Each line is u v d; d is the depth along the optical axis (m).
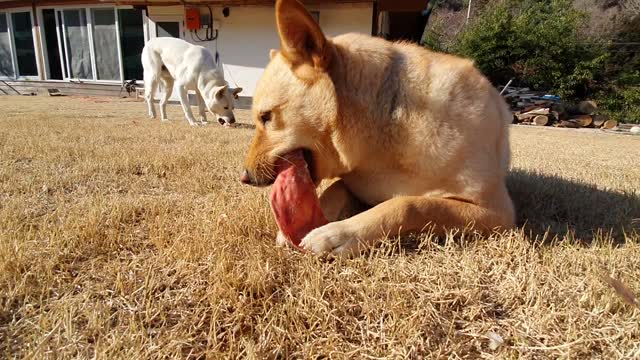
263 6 4.04
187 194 0.96
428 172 0.66
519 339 0.43
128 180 1.08
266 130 0.70
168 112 3.52
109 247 0.64
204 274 0.55
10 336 0.42
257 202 0.83
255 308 0.47
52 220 0.74
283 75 0.68
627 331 0.43
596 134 3.59
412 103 0.65
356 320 0.46
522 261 0.59
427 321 0.45
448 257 0.59
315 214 0.65
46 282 0.52
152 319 0.45
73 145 1.52
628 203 0.92
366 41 0.71
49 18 5.22
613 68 5.05
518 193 0.99
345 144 0.67
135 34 4.91
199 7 4.14
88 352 0.40
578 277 0.55
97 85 5.09
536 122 4.30
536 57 5.00
